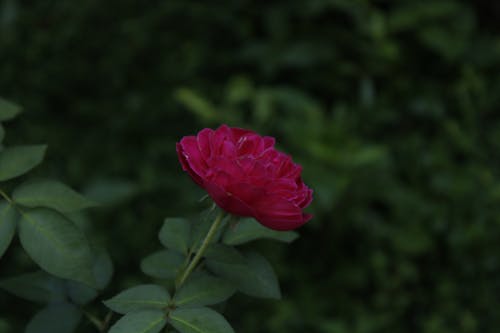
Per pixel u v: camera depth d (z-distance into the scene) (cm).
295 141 333
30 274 117
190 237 110
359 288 326
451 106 401
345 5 396
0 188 102
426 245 328
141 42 412
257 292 105
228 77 413
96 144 367
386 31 408
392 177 353
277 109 377
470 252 332
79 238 93
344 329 299
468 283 328
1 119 118
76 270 92
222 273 106
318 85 404
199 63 405
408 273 320
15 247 288
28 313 270
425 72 422
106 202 304
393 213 345
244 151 102
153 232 313
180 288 99
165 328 97
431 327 304
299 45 393
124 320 91
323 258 334
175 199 329
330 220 336
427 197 354
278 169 99
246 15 421
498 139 377
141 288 98
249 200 91
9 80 388
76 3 429
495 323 316
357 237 337
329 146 333
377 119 387
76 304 116
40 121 373
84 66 404
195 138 100
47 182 99
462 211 342
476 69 415
